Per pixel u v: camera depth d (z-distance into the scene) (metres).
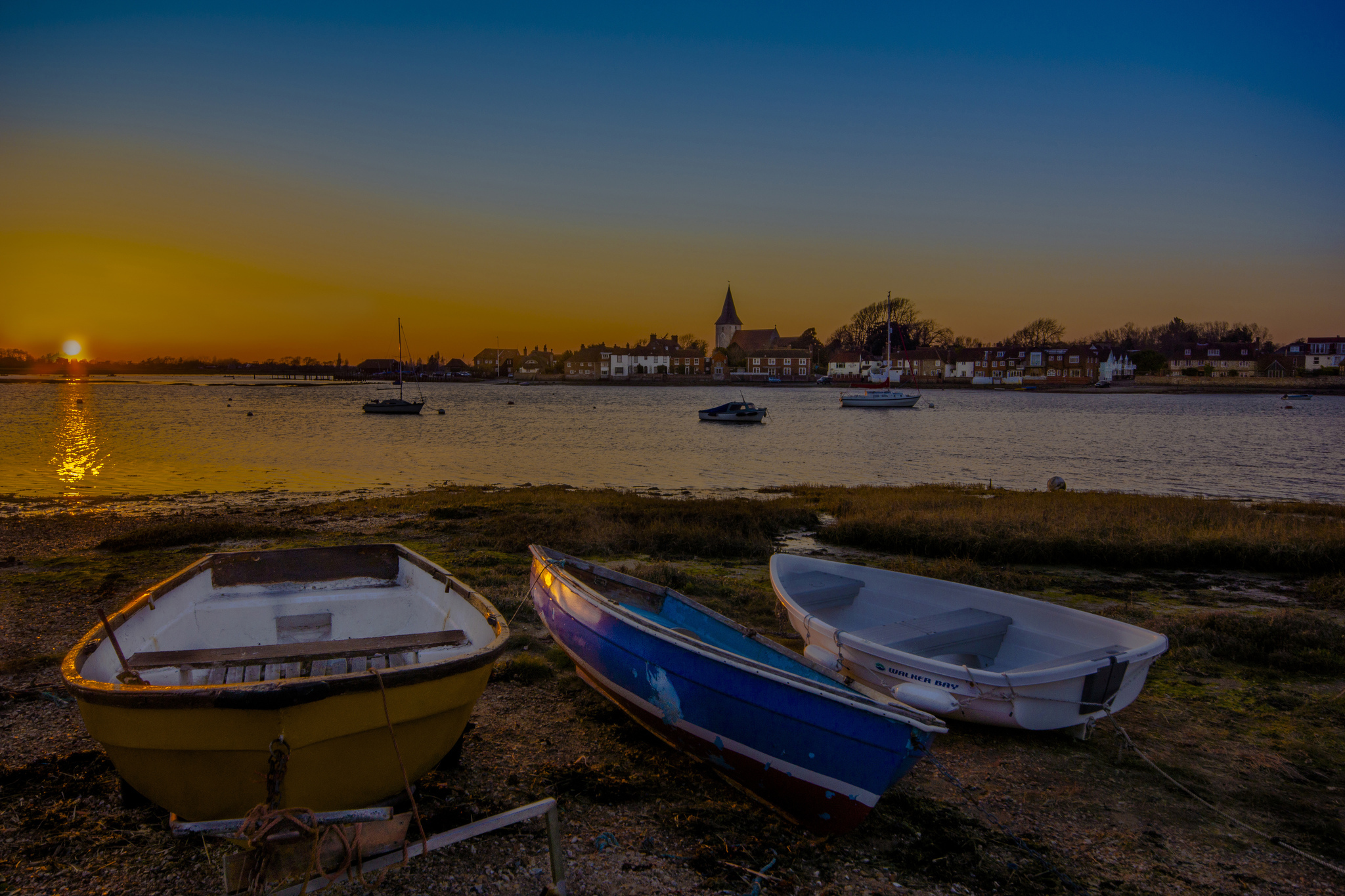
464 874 4.17
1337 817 5.19
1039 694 5.77
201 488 22.69
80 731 5.78
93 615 8.80
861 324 138.00
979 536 13.77
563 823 4.76
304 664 4.66
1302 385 118.88
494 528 14.35
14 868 4.07
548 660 7.69
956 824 4.98
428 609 6.36
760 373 139.75
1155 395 113.25
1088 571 12.70
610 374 150.00
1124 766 5.89
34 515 17.02
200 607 5.98
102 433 41.41
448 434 43.84
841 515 17.02
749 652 5.91
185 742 3.84
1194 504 17.53
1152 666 8.11
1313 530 14.21
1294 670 8.02
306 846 3.33
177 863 4.17
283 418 55.88
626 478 26.42
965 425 55.16
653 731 5.83
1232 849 4.77
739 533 14.52
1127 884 4.39
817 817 4.73
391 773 4.34
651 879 4.22
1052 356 131.75
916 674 6.06
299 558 6.76
